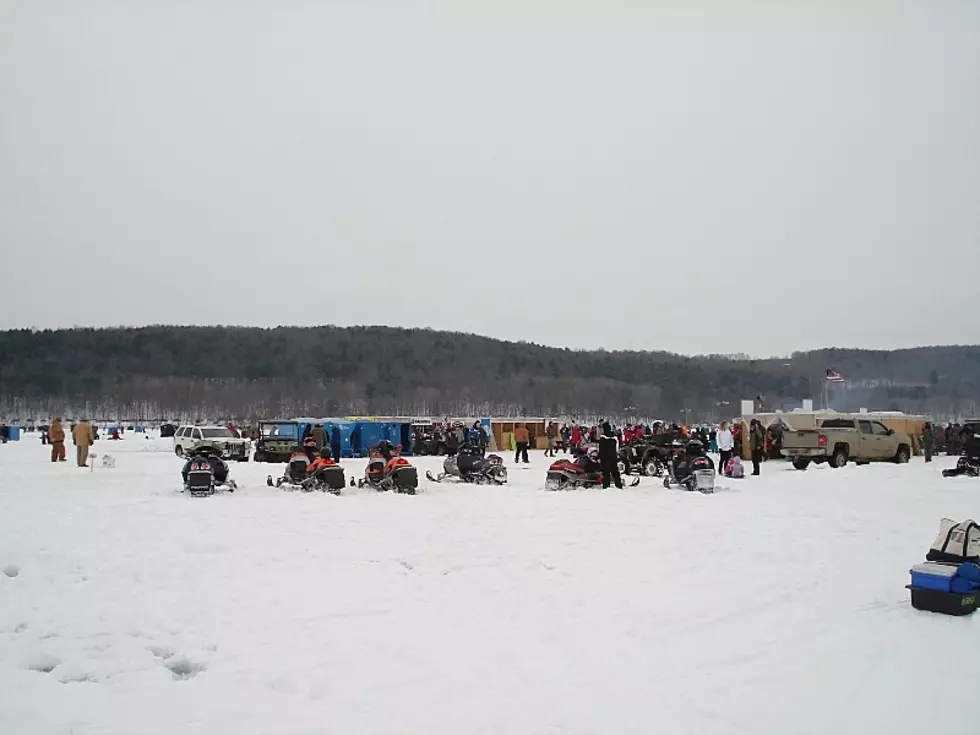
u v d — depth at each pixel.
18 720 5.79
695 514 16.20
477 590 9.52
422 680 6.53
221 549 11.93
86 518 15.22
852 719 5.69
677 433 29.38
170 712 5.94
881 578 9.98
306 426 42.34
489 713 5.84
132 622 8.14
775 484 23.53
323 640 7.58
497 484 24.30
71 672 6.82
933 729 5.52
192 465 20.45
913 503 18.14
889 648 7.22
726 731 5.50
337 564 10.90
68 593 9.24
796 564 10.91
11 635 7.76
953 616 8.20
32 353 159.62
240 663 7.00
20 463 34.41
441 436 44.62
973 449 25.75
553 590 9.52
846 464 31.75
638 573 10.41
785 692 6.20
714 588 9.55
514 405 144.12
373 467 21.66
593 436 38.78
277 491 21.23
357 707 5.99
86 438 31.44
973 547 8.68
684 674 6.61
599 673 6.65
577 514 16.20
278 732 5.56
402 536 13.19
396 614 8.48
